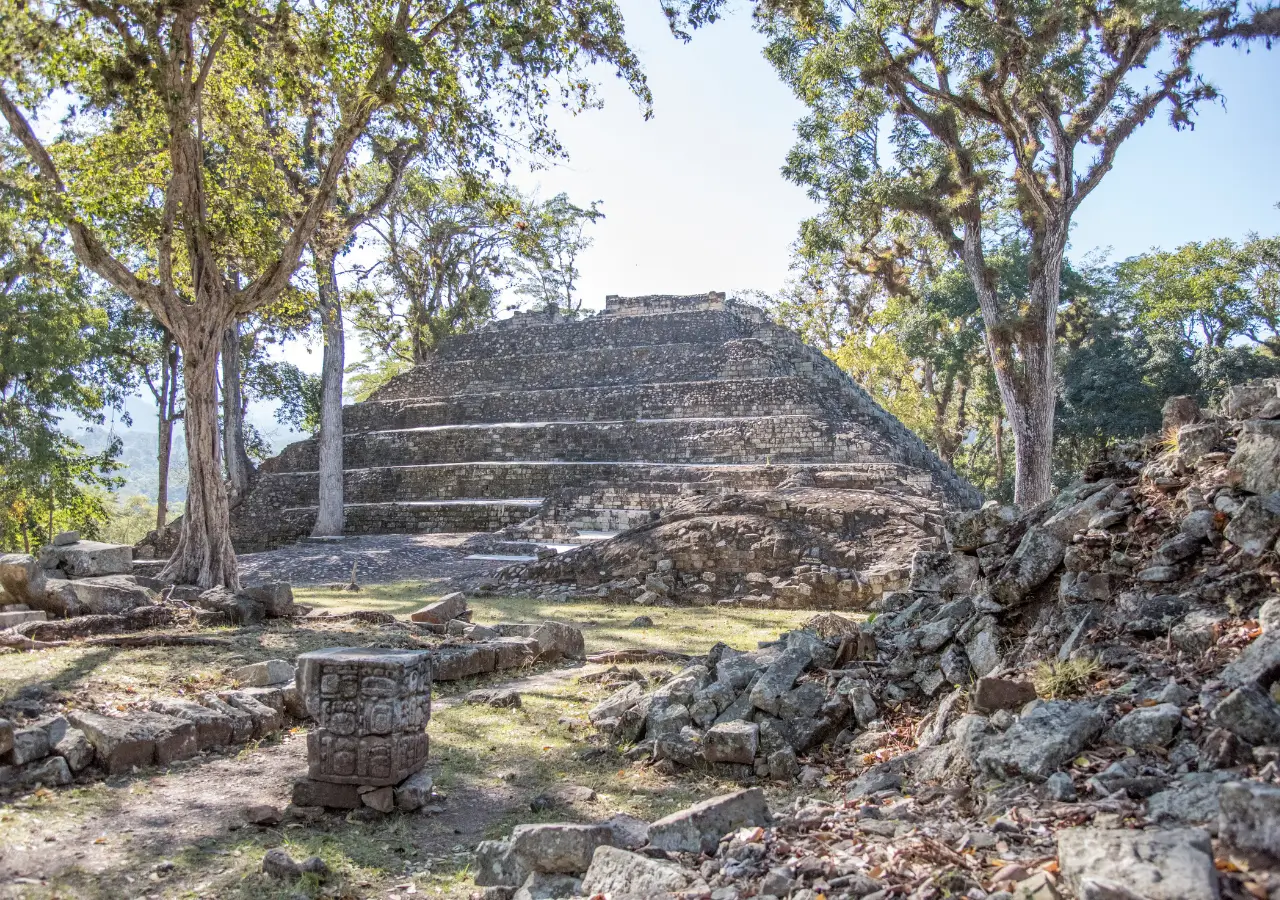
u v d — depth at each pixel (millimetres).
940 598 9008
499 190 16922
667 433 34750
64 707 7648
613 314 47719
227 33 14312
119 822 5797
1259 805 3467
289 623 13086
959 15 19906
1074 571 7164
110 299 39844
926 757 5895
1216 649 5430
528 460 37125
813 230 24031
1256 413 7160
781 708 7250
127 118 14258
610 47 15562
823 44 21656
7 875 4883
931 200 22500
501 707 9266
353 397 65625
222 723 7625
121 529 66875
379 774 6133
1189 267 43688
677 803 6363
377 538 32594
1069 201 21859
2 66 11328
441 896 4910
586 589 19656
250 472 42125
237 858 5340
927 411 48656
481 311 51812
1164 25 19547
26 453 35344
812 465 29516
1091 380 42312
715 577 18844
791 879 4141
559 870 4875
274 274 15211
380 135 16797
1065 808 4340
